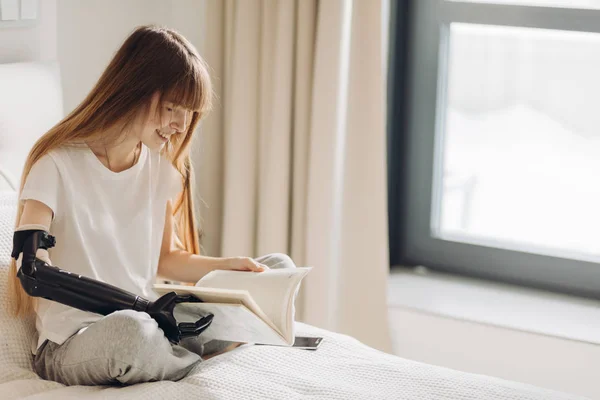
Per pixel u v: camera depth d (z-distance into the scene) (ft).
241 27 7.77
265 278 5.23
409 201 8.80
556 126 8.26
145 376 4.74
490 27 8.30
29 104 6.45
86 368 4.80
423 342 7.91
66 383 4.97
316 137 7.63
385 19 8.19
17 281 5.22
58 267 5.21
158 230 5.79
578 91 8.11
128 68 5.24
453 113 8.63
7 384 4.66
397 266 8.86
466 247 8.63
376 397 4.64
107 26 7.68
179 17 8.37
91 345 4.75
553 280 8.29
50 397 4.44
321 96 7.56
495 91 8.41
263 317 4.99
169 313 4.91
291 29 7.61
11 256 4.99
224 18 7.96
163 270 6.00
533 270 8.37
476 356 7.68
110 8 7.69
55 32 7.14
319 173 7.66
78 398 4.42
